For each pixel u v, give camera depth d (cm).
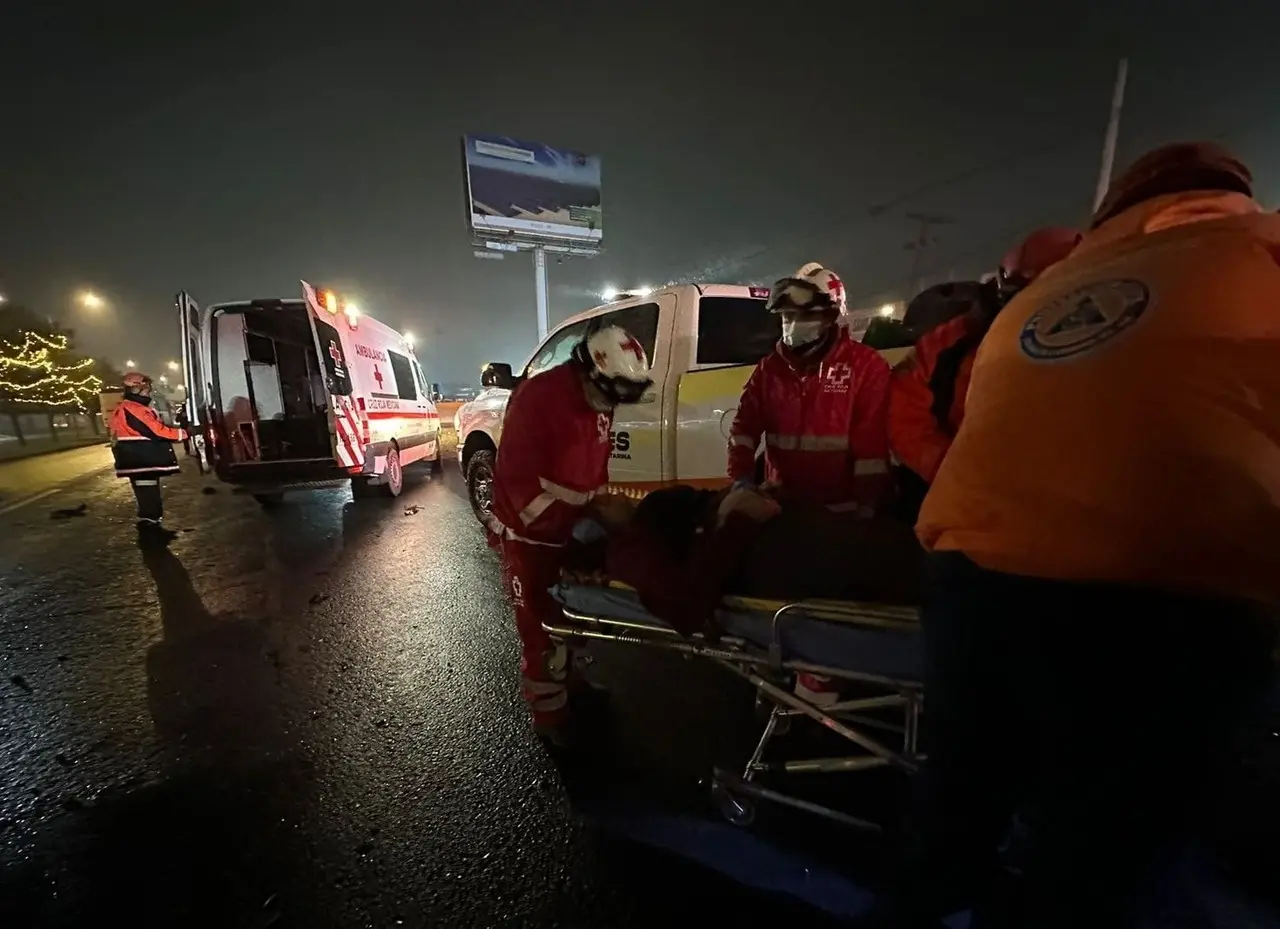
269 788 239
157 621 420
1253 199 112
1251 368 88
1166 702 93
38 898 189
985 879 130
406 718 286
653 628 222
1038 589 102
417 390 1060
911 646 163
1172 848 98
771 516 207
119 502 930
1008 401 111
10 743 275
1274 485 86
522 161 2697
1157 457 90
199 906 184
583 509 251
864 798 223
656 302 425
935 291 276
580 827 213
